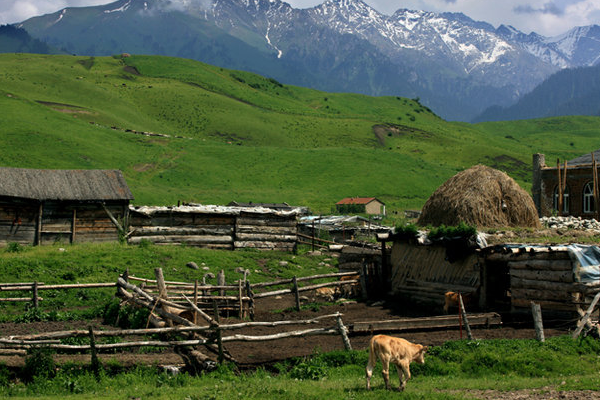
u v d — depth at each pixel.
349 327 18.95
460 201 30.94
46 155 117.44
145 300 19.88
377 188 135.25
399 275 28.58
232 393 11.84
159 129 188.88
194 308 16.92
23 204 35.91
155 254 33.06
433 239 26.20
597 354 16.19
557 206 55.09
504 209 31.06
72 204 37.41
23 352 14.63
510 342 16.55
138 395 12.12
